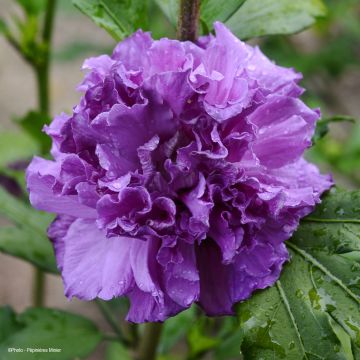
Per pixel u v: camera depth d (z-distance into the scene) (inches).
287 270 10.7
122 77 10.0
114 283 10.3
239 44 10.4
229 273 10.6
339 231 10.9
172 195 10.3
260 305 10.5
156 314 10.3
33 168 10.9
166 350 15.7
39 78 17.1
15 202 14.5
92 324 13.9
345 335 12.1
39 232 14.2
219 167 10.1
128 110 9.9
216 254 10.6
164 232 10.2
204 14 11.7
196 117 10.1
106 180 10.0
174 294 10.2
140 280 10.1
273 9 12.4
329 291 10.6
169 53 10.3
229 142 10.2
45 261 13.9
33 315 13.7
